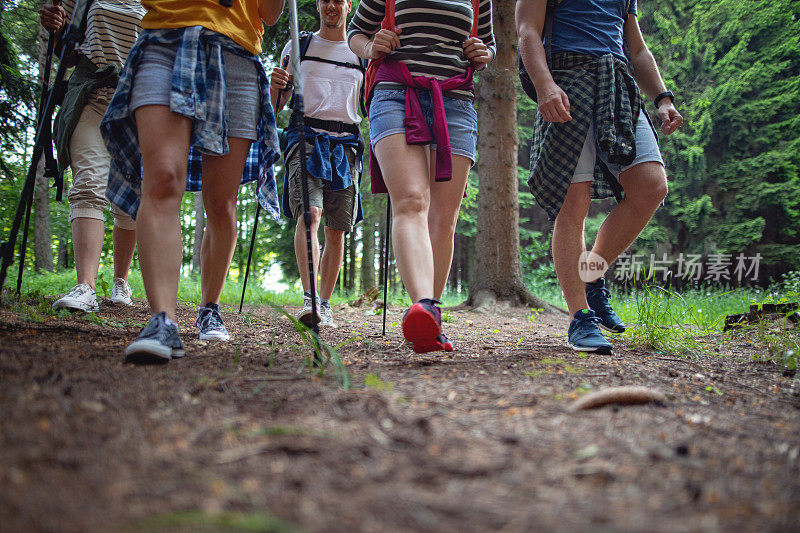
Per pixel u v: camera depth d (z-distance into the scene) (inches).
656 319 121.1
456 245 738.8
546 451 44.8
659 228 581.6
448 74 102.0
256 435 46.1
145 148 82.4
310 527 32.5
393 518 33.9
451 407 56.1
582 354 99.6
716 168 611.5
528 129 604.1
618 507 36.3
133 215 91.1
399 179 95.4
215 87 87.7
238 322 144.4
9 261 100.1
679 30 624.1
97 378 60.9
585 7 109.5
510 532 32.8
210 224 101.7
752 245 600.7
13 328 90.3
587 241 574.9
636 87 108.6
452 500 36.4
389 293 410.6
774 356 104.3
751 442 51.0
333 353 71.3
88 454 40.9
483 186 296.8
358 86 159.5
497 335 156.2
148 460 40.5
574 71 107.6
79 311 125.4
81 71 136.3
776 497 39.2
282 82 151.9
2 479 36.4
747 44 620.1
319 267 163.6
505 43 297.1
